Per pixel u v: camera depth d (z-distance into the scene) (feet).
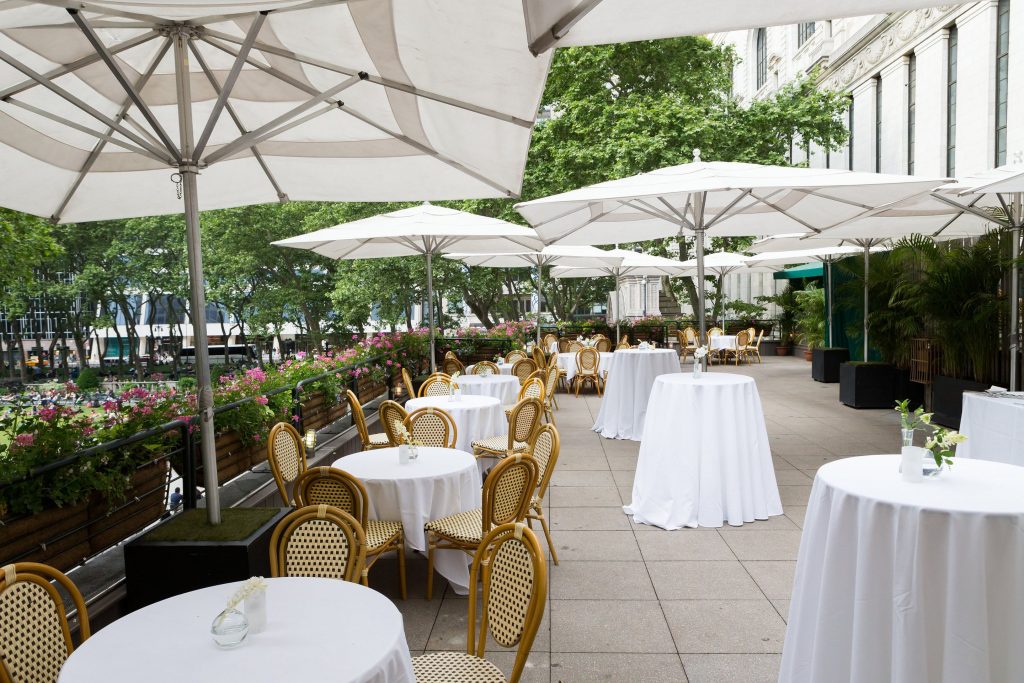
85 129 9.71
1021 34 43.55
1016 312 23.09
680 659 11.36
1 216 29.96
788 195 21.18
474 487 15.48
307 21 8.95
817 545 9.75
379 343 35.91
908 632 8.38
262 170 14.30
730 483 18.30
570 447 29.19
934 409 32.09
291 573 9.91
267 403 19.43
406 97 10.47
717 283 88.53
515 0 6.95
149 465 14.37
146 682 6.19
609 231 26.81
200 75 11.60
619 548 16.69
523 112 9.36
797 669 9.81
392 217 28.53
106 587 11.71
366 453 16.49
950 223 28.25
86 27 8.18
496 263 49.44
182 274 98.89
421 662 8.84
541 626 12.66
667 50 61.36
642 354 30.76
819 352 50.70
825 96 59.26
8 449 11.28
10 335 149.59
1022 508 8.29
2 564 10.91
